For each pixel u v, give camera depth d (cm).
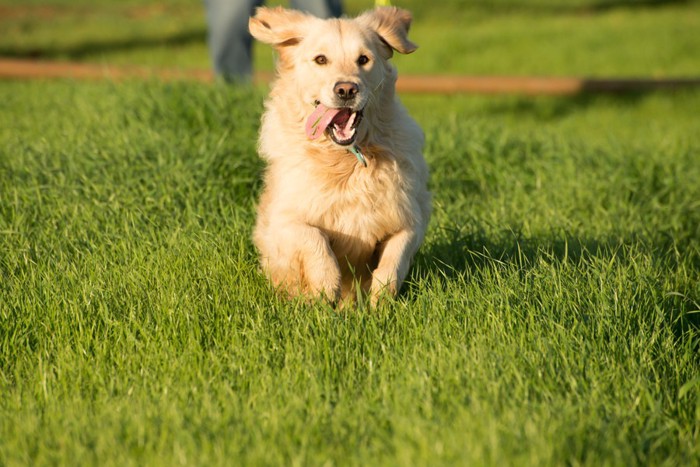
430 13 3800
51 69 2069
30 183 1010
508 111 2144
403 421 530
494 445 489
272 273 775
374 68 768
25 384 613
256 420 551
